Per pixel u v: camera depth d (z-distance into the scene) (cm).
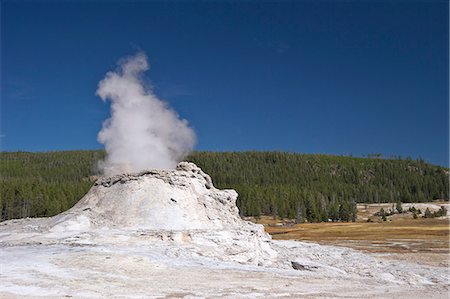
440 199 19412
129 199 4338
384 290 2548
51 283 2234
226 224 4375
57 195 10500
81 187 12156
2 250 3161
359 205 17375
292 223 12194
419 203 17438
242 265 3122
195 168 4897
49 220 4428
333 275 3109
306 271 3209
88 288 2170
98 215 4212
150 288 2241
